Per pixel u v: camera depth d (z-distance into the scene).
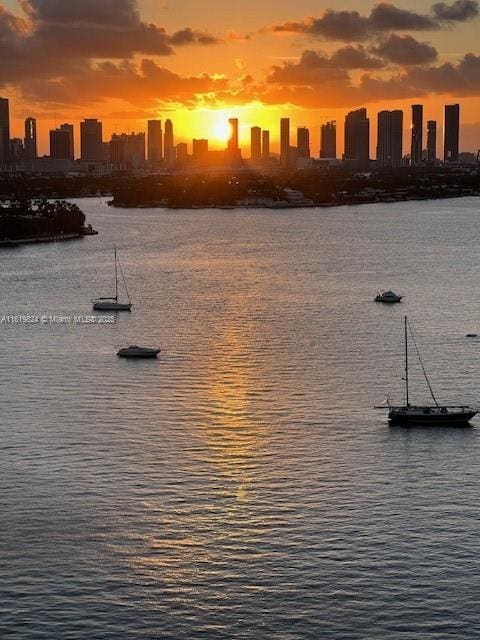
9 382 195.75
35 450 153.38
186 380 196.38
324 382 194.25
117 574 115.12
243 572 115.12
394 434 161.62
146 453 152.00
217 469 145.25
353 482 140.62
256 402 179.88
